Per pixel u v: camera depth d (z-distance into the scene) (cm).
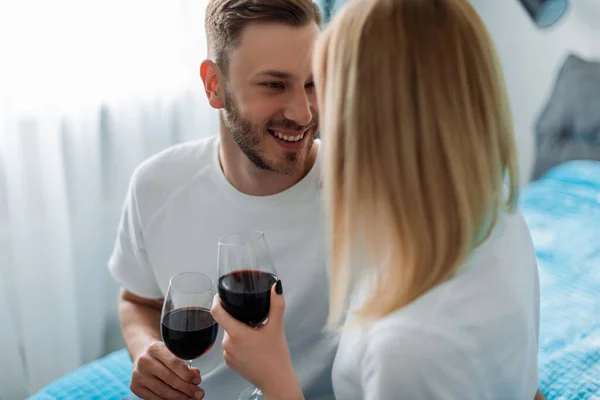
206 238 128
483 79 75
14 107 224
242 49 110
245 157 120
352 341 81
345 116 76
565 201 277
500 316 77
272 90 111
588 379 154
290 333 125
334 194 79
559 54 340
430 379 72
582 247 232
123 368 156
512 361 79
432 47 73
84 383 149
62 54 231
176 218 130
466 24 75
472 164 73
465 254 73
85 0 232
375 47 73
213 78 119
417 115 73
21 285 238
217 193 127
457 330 74
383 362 73
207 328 103
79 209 249
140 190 133
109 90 247
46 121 230
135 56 250
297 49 108
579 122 328
